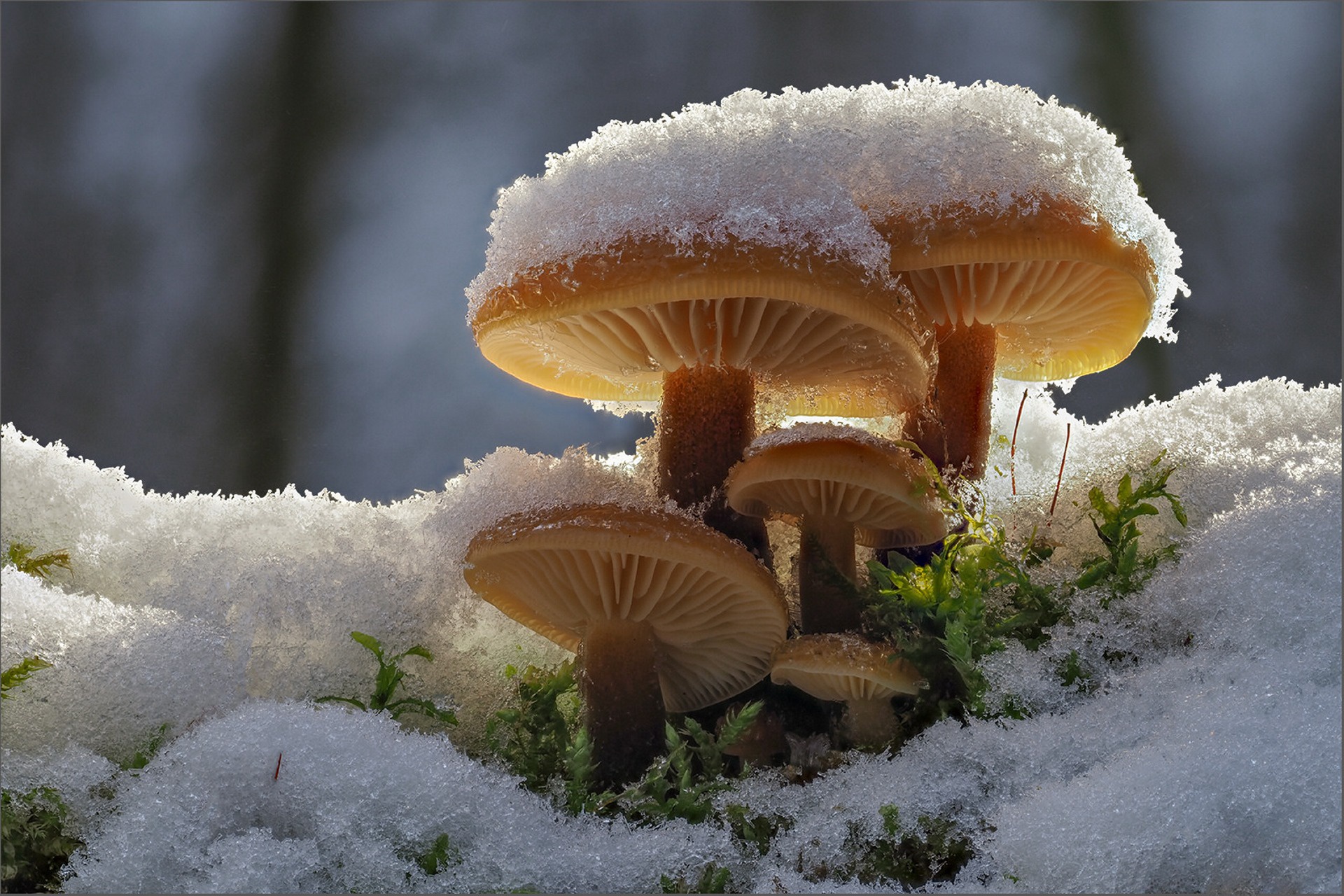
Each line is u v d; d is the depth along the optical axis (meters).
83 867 0.35
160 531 0.39
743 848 0.36
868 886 0.35
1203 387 0.41
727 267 0.37
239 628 0.37
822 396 0.41
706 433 0.39
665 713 0.39
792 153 0.38
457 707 0.38
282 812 0.35
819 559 0.38
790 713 0.38
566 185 0.38
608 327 0.38
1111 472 0.39
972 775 0.36
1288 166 0.70
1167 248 0.39
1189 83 0.71
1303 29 0.70
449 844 0.35
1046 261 0.38
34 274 0.73
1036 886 0.35
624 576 0.37
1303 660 0.36
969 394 0.39
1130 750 0.35
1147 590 0.37
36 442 0.39
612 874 0.35
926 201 0.38
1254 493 0.38
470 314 0.39
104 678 0.36
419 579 0.39
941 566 0.38
